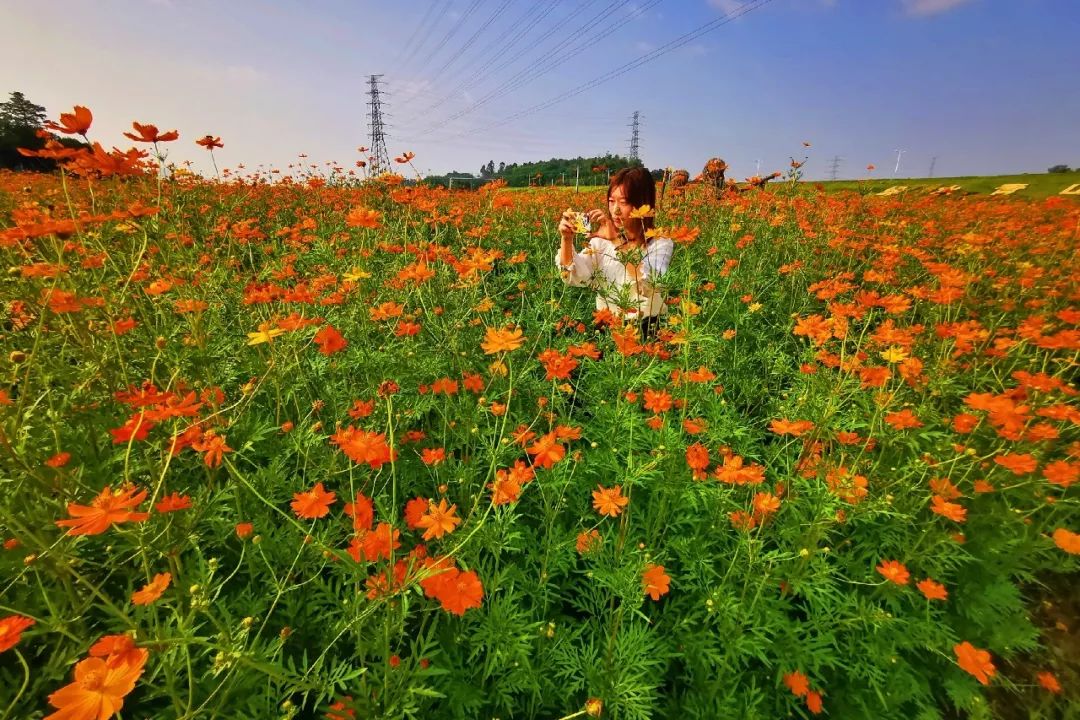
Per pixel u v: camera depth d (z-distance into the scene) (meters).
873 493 2.28
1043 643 2.28
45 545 1.16
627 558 1.85
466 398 2.37
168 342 2.06
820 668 2.04
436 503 2.17
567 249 3.48
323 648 1.56
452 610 1.29
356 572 1.25
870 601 2.14
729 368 3.32
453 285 3.13
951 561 2.33
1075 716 2.02
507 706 1.58
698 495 2.21
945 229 6.21
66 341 1.97
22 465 1.31
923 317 3.83
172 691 1.10
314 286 2.71
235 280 3.03
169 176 3.06
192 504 1.50
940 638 2.05
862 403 2.58
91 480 1.64
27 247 2.15
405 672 1.33
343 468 1.93
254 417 2.15
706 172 6.41
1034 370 3.07
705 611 1.91
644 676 1.77
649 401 2.24
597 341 3.38
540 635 1.72
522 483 1.81
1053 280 4.38
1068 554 2.44
